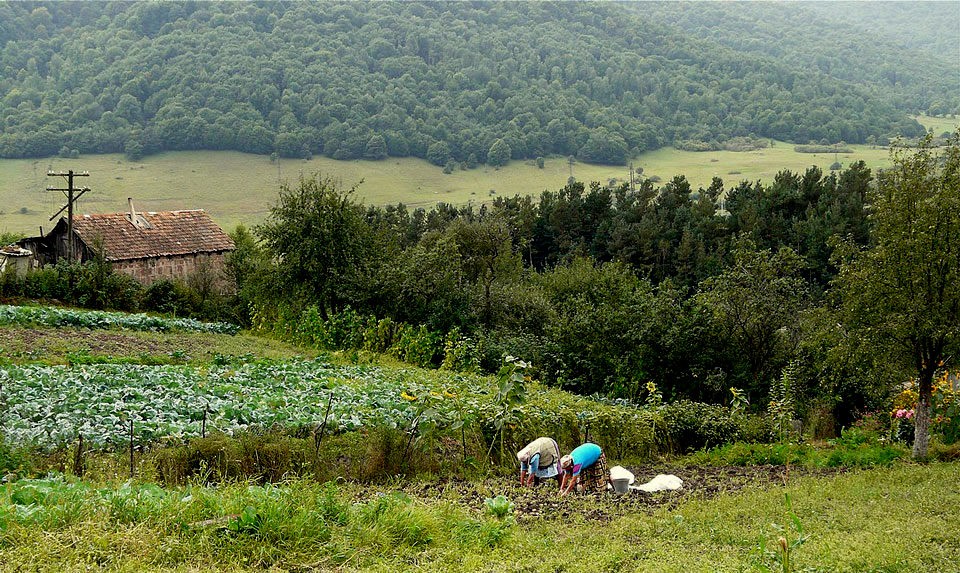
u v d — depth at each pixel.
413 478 12.93
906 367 16.64
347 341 30.78
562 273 41.44
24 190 137.75
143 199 140.12
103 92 178.75
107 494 9.03
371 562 8.38
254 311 37.44
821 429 21.98
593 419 16.58
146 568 7.51
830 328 17.05
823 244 48.34
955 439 18.34
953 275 15.23
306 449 12.73
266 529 8.52
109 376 17.94
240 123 173.50
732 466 16.44
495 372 27.83
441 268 32.88
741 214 55.25
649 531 9.90
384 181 161.75
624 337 25.22
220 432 13.73
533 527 10.02
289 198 34.75
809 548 8.70
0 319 27.20
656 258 54.84
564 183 159.38
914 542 8.83
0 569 7.00
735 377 24.34
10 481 10.54
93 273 38.22
